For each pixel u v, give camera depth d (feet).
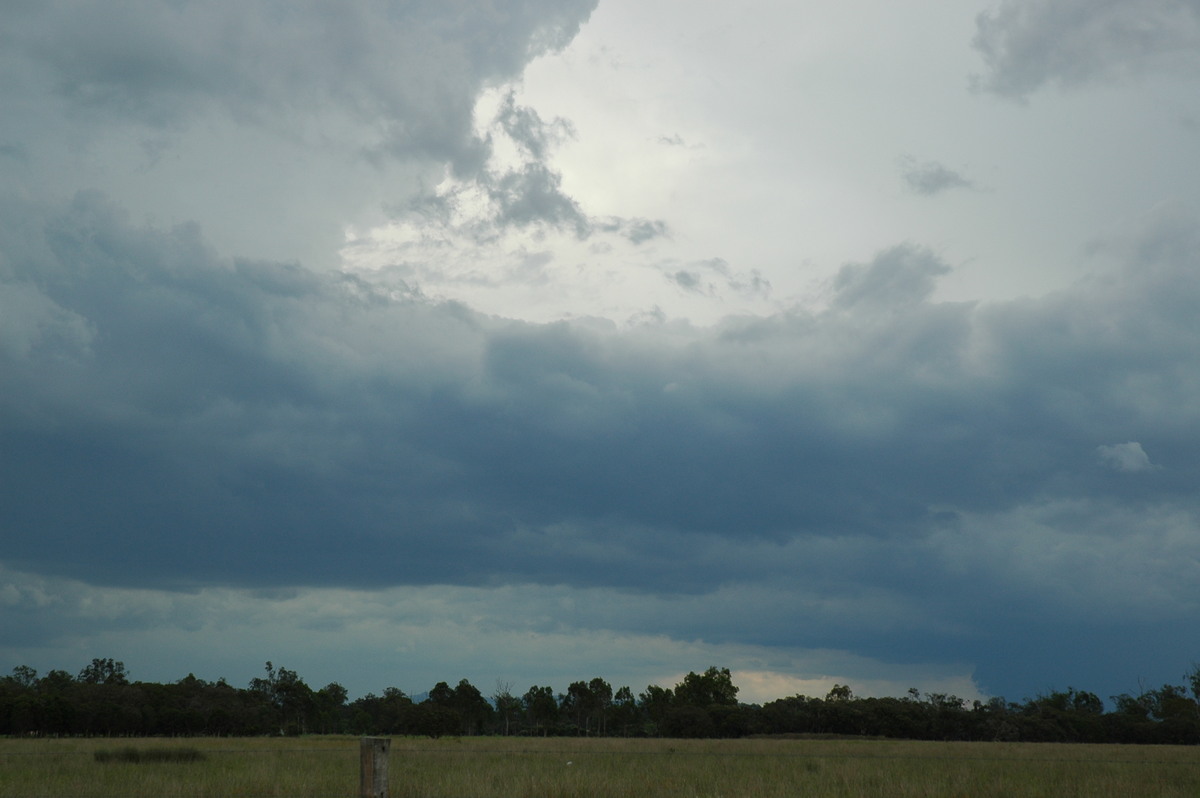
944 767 98.84
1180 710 375.25
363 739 37.06
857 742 219.82
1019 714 327.26
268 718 337.31
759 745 188.34
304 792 63.98
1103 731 311.68
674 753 128.67
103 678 416.05
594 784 71.87
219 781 70.54
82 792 63.00
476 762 100.17
